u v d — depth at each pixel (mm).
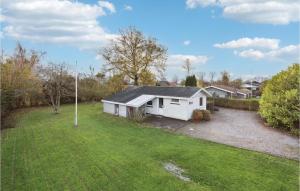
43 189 12758
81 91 49562
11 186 13055
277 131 24609
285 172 14250
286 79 26703
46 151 18516
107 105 36906
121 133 23797
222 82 94562
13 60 44781
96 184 13203
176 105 31281
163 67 53688
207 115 30406
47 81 40406
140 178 13758
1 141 21391
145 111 33719
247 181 13172
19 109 40781
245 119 31438
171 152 17859
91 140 21250
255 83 98000
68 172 14695
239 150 18250
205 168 14945
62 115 34531
